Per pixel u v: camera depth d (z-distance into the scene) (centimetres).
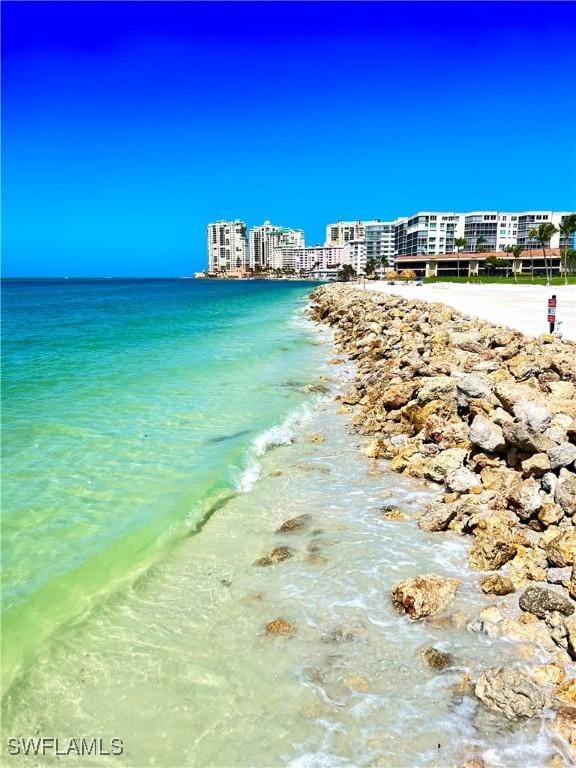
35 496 841
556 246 15888
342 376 1856
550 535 644
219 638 527
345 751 404
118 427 1201
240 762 400
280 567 649
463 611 550
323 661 493
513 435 817
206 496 834
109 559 665
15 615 560
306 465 984
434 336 1806
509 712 426
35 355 2286
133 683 473
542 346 1441
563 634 496
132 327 3688
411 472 923
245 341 2898
